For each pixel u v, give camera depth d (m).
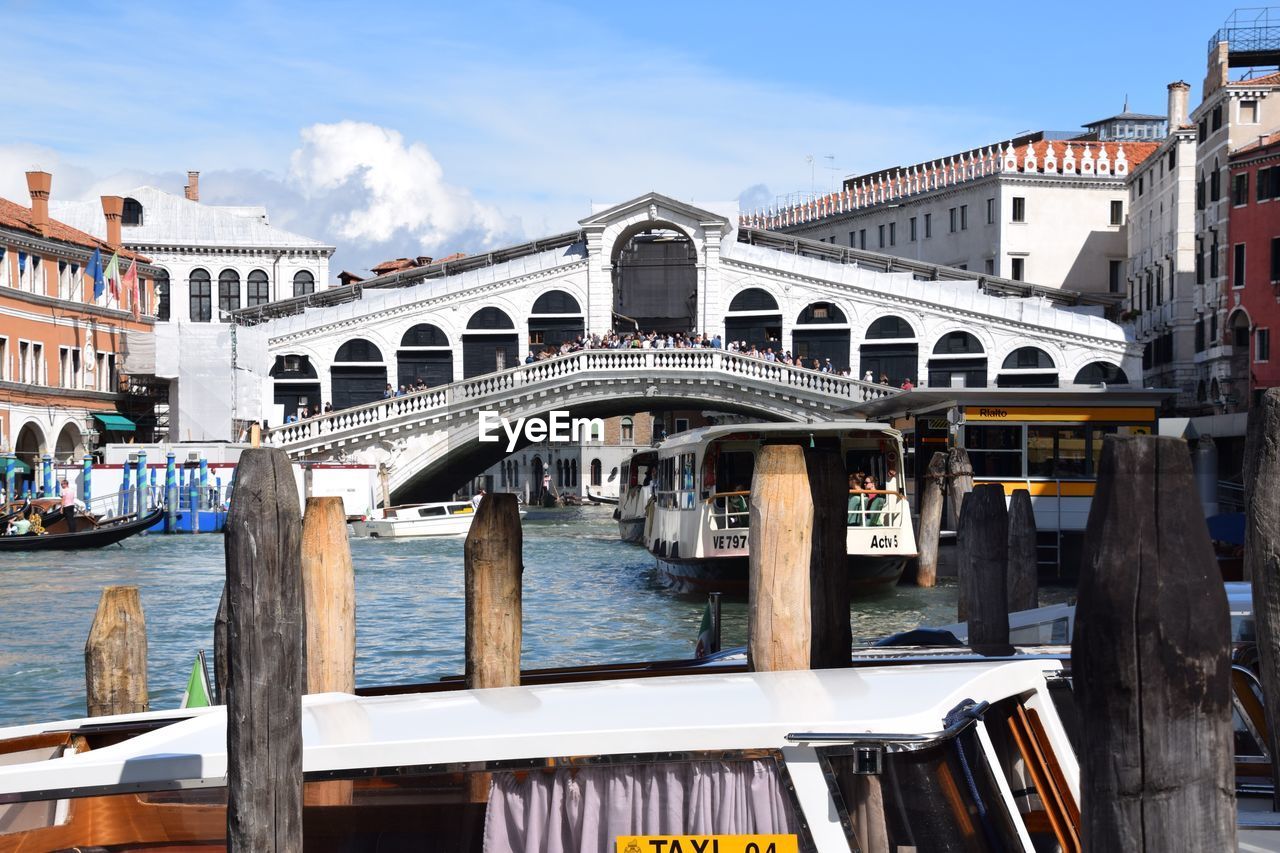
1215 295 47.62
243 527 5.11
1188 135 52.12
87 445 56.25
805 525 8.26
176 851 5.36
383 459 50.94
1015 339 54.53
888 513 24.61
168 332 53.00
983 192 67.75
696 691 5.65
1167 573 3.89
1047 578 25.95
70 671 17.86
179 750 5.50
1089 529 4.04
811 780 4.89
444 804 5.15
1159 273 56.59
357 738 5.34
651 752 5.02
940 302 55.00
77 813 5.35
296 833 5.17
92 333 57.75
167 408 60.94
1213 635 3.91
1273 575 6.02
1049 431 26.06
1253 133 46.53
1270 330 44.53
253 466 5.14
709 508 24.91
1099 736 3.95
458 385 50.72
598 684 6.07
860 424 24.31
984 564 10.92
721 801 4.96
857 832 4.86
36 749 6.51
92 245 58.19
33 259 53.69
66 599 26.38
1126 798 3.91
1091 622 3.96
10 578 30.59
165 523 45.38
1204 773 3.90
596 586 29.12
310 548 9.16
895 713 5.06
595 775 5.06
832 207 81.50
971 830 4.89
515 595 9.28
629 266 68.44
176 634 21.55
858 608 23.56
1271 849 6.54
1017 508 15.08
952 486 25.50
